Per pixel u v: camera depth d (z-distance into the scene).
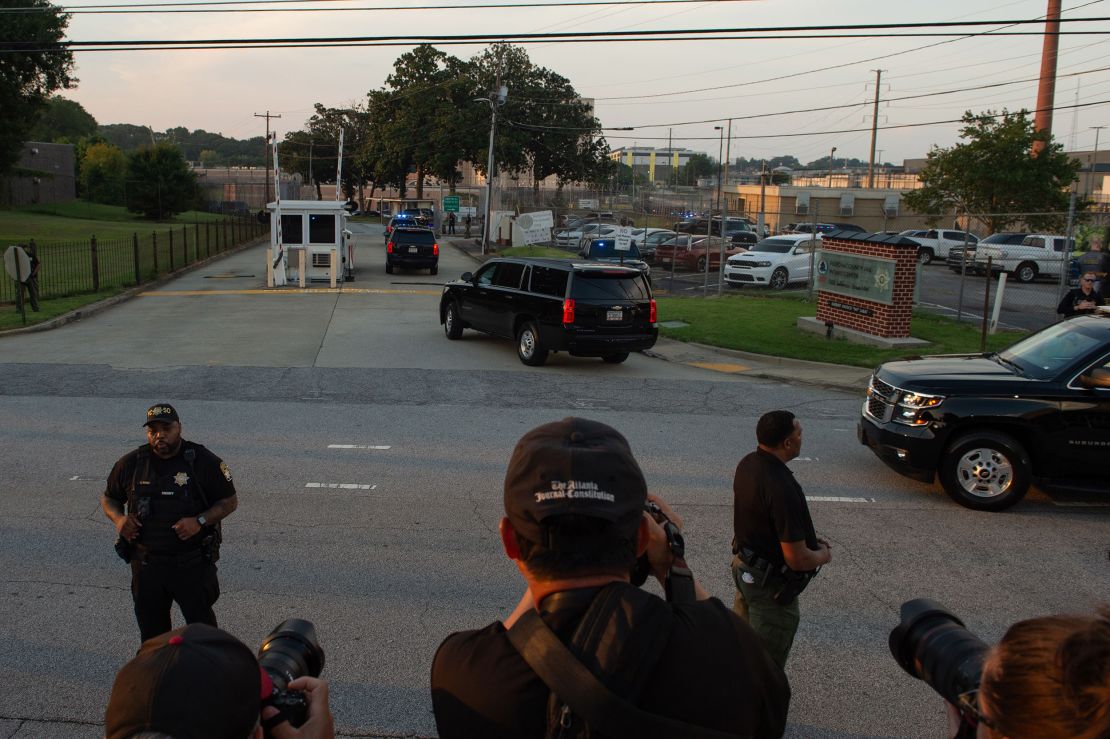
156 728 1.31
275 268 27.86
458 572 6.48
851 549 7.24
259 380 13.75
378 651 5.26
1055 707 1.10
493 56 68.38
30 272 19.06
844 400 13.25
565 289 14.85
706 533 7.47
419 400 12.64
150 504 4.62
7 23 48.69
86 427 10.73
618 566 1.57
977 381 8.47
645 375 15.02
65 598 5.96
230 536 7.17
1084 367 8.34
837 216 60.78
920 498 8.72
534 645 1.47
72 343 16.84
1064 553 7.26
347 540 7.11
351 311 22.19
